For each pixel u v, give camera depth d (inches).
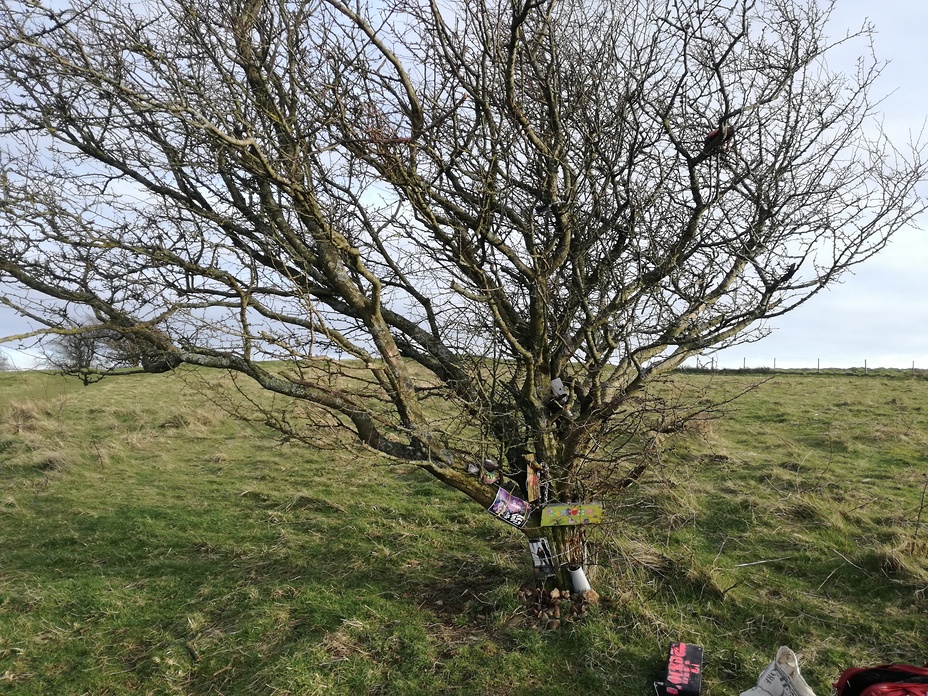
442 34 166.6
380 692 190.9
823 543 268.4
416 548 286.7
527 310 211.2
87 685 206.4
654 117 194.9
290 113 175.2
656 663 194.4
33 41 150.9
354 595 242.8
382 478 393.1
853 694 151.4
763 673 169.5
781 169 187.8
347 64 168.9
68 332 156.2
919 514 271.4
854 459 391.2
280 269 190.5
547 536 210.1
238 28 161.5
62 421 562.3
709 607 223.6
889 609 219.3
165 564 288.2
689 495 317.1
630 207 191.0
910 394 616.1
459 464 202.4
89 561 296.8
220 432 519.2
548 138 192.5
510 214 192.2
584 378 221.5
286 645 213.9
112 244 170.9
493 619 218.1
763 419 513.7
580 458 206.5
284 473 410.6
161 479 413.7
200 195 199.6
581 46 193.3
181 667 211.0
